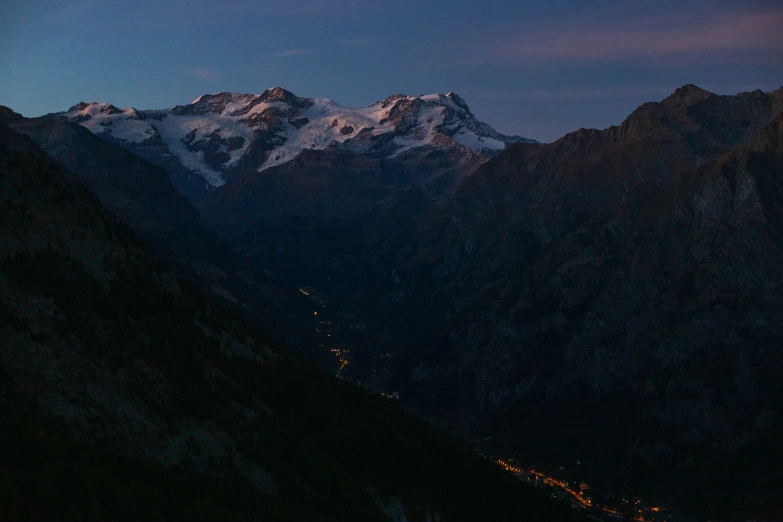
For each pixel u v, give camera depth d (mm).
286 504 73188
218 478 70062
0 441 56344
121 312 81562
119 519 56719
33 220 84000
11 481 53625
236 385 90250
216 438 77000
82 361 70312
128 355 76000
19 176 87625
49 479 55875
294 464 83188
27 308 71250
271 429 86188
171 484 64000
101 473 59188
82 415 64812
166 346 84250
